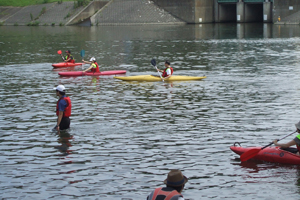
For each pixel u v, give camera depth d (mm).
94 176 9445
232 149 10703
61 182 9133
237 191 8656
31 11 85750
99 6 81625
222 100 16844
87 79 22125
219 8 82062
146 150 11070
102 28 68938
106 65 27906
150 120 13977
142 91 18859
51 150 11133
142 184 9008
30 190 8750
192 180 9203
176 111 15164
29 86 20266
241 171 9719
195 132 12586
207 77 22359
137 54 34094
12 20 84000
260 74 23094
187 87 19672
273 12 73250
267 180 9211
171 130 12820
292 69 24703
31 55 34188
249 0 77188
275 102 16312
